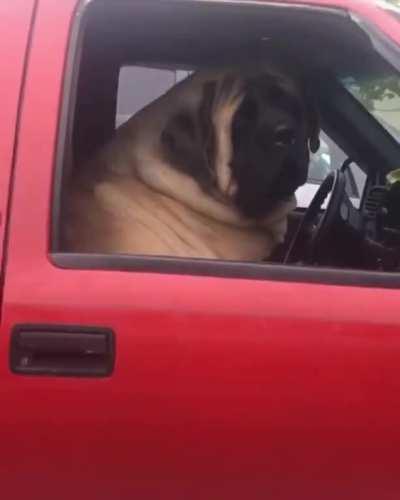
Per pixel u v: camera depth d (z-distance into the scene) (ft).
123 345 5.74
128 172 7.41
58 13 6.34
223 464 5.83
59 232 6.04
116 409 5.73
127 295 5.83
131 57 8.70
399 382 5.85
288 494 5.90
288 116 7.52
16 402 5.69
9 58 6.19
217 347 5.78
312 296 5.95
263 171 7.44
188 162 7.39
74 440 5.74
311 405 5.80
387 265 7.00
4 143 6.03
